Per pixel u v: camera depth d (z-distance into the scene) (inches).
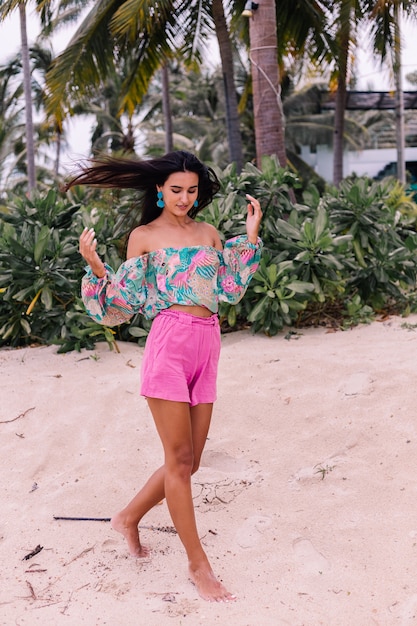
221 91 1142.3
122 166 117.9
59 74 589.0
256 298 247.4
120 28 503.2
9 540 130.0
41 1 620.1
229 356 209.2
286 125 1122.0
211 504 139.6
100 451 163.0
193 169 116.0
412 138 1208.2
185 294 113.5
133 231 118.7
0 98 1268.5
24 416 179.9
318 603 107.6
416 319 253.9
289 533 127.6
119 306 115.7
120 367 210.8
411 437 155.3
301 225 258.1
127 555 123.9
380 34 628.7
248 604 108.0
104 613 107.0
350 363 192.5
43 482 153.6
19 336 248.4
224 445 161.5
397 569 114.7
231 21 676.7
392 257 264.4
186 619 104.3
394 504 134.3
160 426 113.0
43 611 108.7
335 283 244.5
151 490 119.3
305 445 159.8
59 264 234.8
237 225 253.8
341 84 745.0
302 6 625.0
